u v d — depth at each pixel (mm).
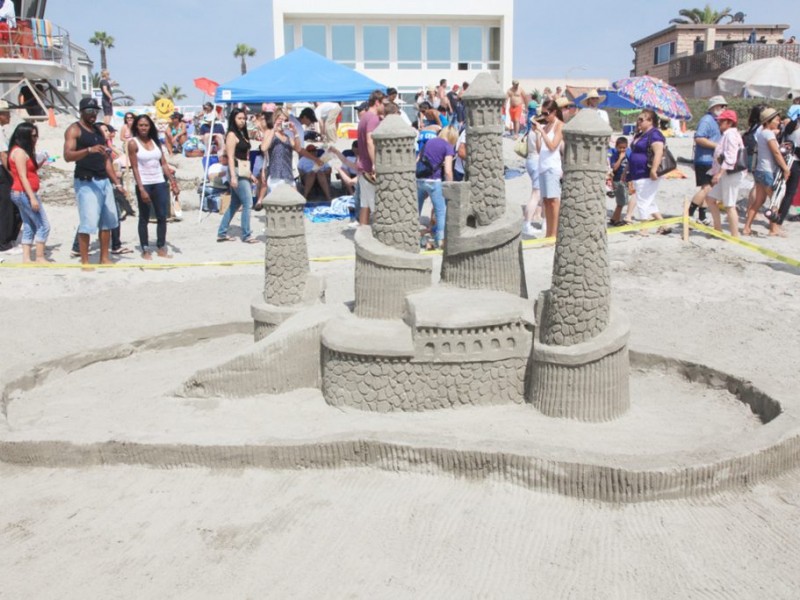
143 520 3457
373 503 3518
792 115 13562
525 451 3584
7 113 9172
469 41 28859
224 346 5965
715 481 3457
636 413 4336
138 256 9867
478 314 4207
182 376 5199
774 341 6117
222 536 3297
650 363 5055
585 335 4090
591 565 3021
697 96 34875
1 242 9844
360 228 4840
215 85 16172
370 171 8812
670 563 3021
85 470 3941
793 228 10766
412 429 4090
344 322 4598
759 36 37156
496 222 4555
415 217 4613
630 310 7125
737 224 9727
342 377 4391
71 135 8453
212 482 3771
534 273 8305
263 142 10578
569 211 3986
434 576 2977
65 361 5383
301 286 5125
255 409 4508
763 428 3754
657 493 3408
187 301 7680
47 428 4230
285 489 3680
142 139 9328
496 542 3191
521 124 21375
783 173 9977
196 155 21484
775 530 3225
